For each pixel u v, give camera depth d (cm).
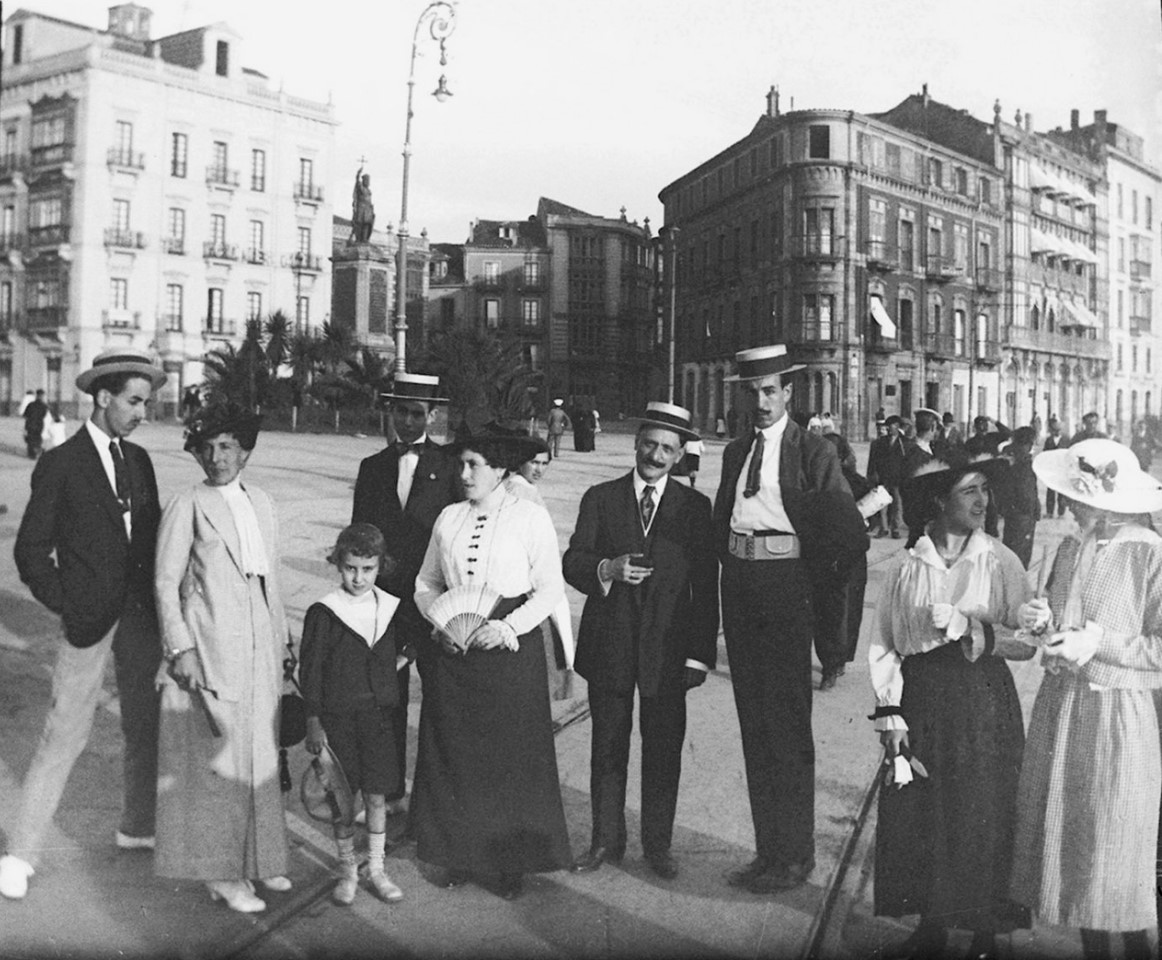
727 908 381
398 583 468
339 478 1898
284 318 2869
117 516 399
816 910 380
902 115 3591
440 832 391
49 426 1886
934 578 354
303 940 353
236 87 2473
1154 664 320
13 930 353
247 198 2630
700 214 4450
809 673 410
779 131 3797
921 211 3403
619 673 416
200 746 378
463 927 364
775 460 417
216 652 377
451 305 4650
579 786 506
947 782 346
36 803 392
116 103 2078
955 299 3092
